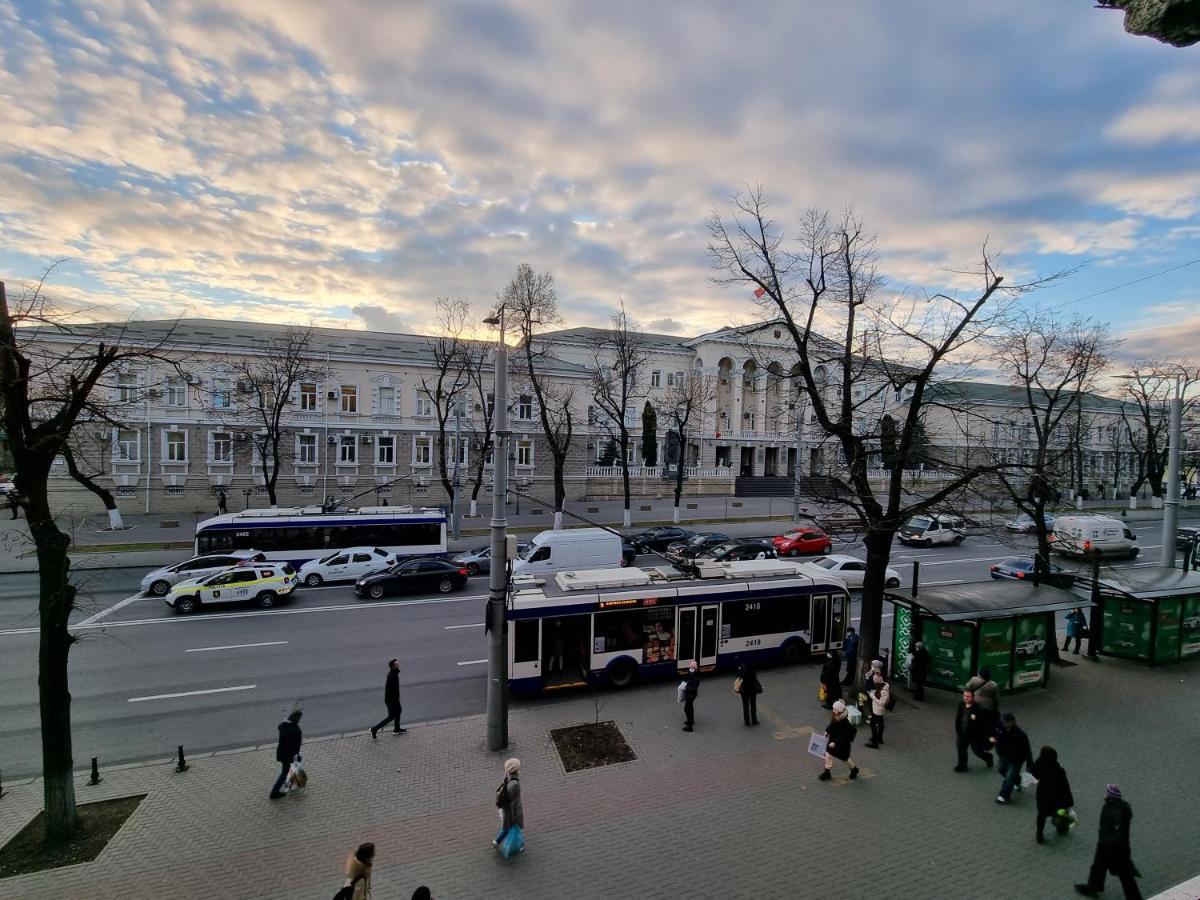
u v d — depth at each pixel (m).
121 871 8.29
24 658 16.67
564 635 14.49
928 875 8.09
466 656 17.16
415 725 12.80
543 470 48.72
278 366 39.53
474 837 9.01
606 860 8.45
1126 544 32.44
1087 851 8.55
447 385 45.53
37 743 12.11
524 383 47.56
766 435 64.12
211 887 7.97
